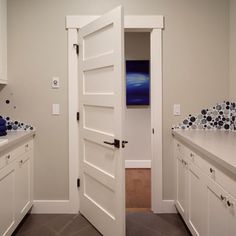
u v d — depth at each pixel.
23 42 3.00
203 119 3.03
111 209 2.47
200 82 3.02
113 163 2.41
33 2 2.98
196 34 3.00
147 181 4.25
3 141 2.23
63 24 2.99
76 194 3.08
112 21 2.34
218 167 1.74
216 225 1.79
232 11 2.92
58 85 3.02
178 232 2.66
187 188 2.50
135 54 4.88
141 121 4.98
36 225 2.79
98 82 2.62
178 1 2.98
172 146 3.06
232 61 2.93
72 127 3.02
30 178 2.95
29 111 3.04
